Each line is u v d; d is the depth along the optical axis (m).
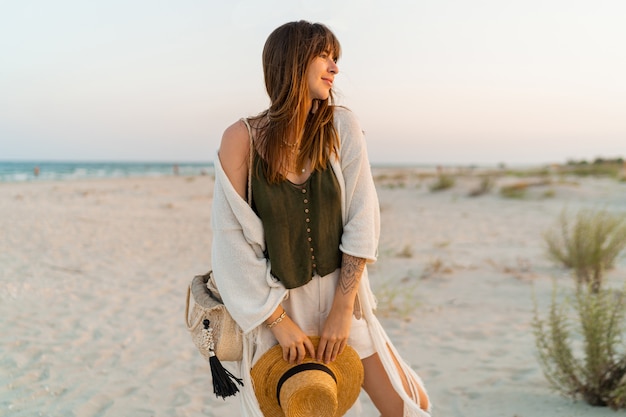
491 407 3.25
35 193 21.27
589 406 3.18
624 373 3.15
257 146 1.87
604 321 3.27
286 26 1.88
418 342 4.51
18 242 9.22
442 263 7.66
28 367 4.02
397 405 2.02
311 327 1.94
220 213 1.86
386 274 7.09
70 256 8.20
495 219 13.12
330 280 1.95
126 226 11.62
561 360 3.32
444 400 3.40
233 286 1.86
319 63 1.86
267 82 1.91
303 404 1.80
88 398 3.53
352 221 1.93
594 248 6.58
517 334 4.61
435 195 20.48
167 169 86.38
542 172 29.41
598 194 17.55
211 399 3.52
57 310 5.49
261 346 1.91
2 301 5.71
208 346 1.90
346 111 1.98
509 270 7.07
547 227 11.42
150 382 3.79
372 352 2.00
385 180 32.38
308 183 1.90
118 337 4.72
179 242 9.80
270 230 1.86
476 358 4.10
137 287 6.52
